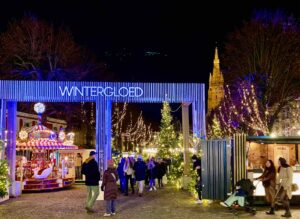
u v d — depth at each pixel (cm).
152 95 1981
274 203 1373
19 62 3538
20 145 2316
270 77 3384
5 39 3503
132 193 2048
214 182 1611
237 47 3572
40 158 2431
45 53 3603
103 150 1973
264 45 3419
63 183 2345
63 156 2581
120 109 5675
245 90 3459
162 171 2445
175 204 1620
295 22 3444
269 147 1906
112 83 1973
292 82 3400
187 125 2228
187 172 2223
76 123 4747
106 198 1350
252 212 1387
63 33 3694
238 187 1411
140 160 1948
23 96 1911
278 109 3403
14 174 1961
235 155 1551
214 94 10931
